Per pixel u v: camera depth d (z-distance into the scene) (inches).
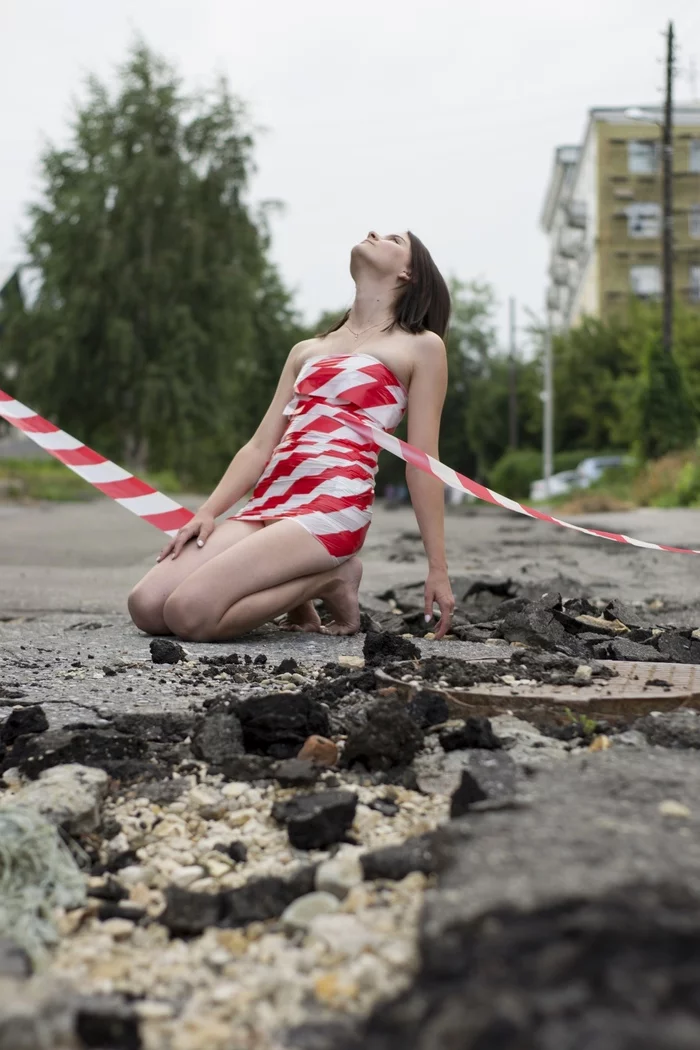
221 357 1579.7
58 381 1528.1
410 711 113.4
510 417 2488.9
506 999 49.4
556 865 66.0
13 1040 55.6
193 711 120.6
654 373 1270.9
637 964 50.8
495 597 234.5
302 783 97.0
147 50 1556.3
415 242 189.3
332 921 70.0
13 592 276.5
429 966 55.7
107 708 123.7
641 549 432.8
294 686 136.4
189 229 1496.1
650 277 2314.2
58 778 92.7
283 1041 57.7
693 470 1002.7
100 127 1556.3
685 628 188.9
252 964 67.6
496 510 1012.5
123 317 1514.5
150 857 85.9
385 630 187.6
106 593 275.1
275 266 2079.2
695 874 64.4
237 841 87.0
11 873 76.9
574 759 98.4
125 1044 58.3
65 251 1520.7
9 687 135.7
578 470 1590.8
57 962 68.2
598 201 2306.8
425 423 181.9
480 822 75.4
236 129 1550.2
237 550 169.2
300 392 181.6
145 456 1619.1
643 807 79.4
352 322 190.9
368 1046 52.7
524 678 128.0
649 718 109.7
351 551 175.6
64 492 1113.4
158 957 69.8
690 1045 45.4
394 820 89.9
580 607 198.4
